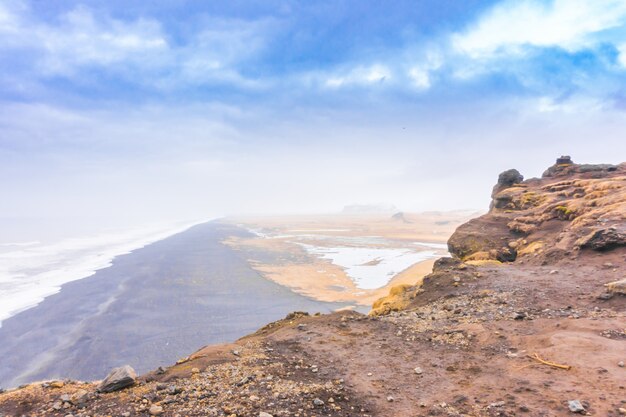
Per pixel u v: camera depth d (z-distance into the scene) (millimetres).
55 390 8812
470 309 15938
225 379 9414
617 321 12359
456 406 8016
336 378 9766
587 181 37031
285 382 9312
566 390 8125
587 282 17641
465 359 10836
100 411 7684
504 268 22719
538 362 9828
